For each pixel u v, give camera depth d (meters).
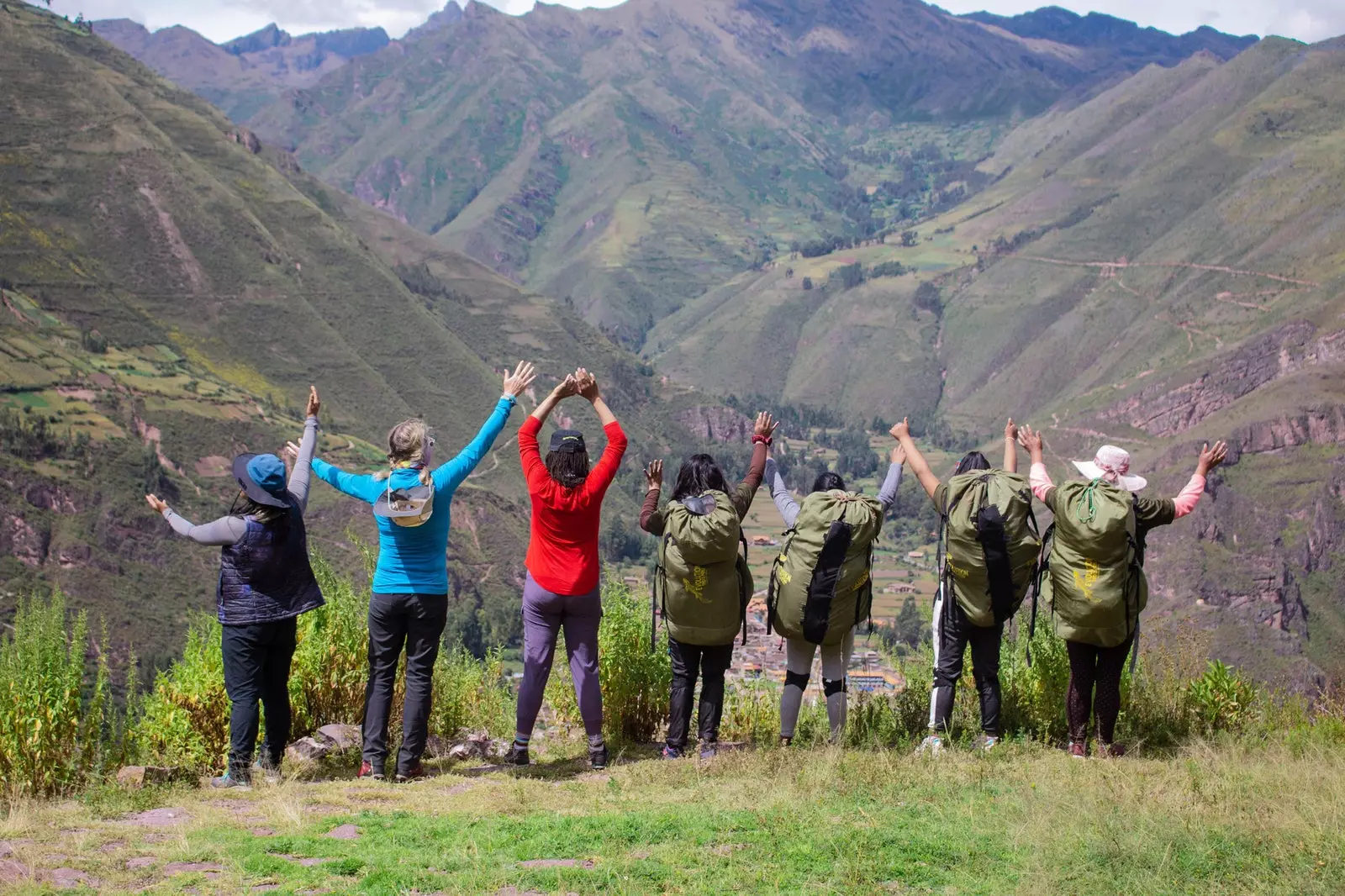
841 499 8.27
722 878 5.13
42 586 106.56
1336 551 160.62
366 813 6.63
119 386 158.88
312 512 119.75
